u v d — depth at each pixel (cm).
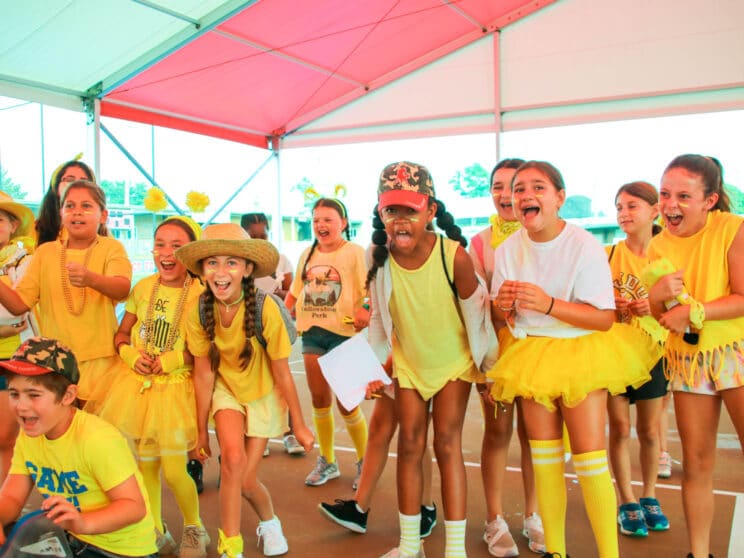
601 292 248
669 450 458
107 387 323
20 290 324
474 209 1445
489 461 312
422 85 1080
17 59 745
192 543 305
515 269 268
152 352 308
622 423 321
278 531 313
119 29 747
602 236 1211
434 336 273
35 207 937
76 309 320
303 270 431
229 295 279
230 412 292
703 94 901
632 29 934
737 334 255
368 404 622
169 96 935
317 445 488
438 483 400
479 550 312
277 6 793
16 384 216
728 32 880
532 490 318
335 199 439
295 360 890
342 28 898
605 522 245
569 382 245
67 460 226
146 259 1182
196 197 336
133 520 224
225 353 292
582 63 966
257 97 1041
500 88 1022
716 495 370
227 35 824
